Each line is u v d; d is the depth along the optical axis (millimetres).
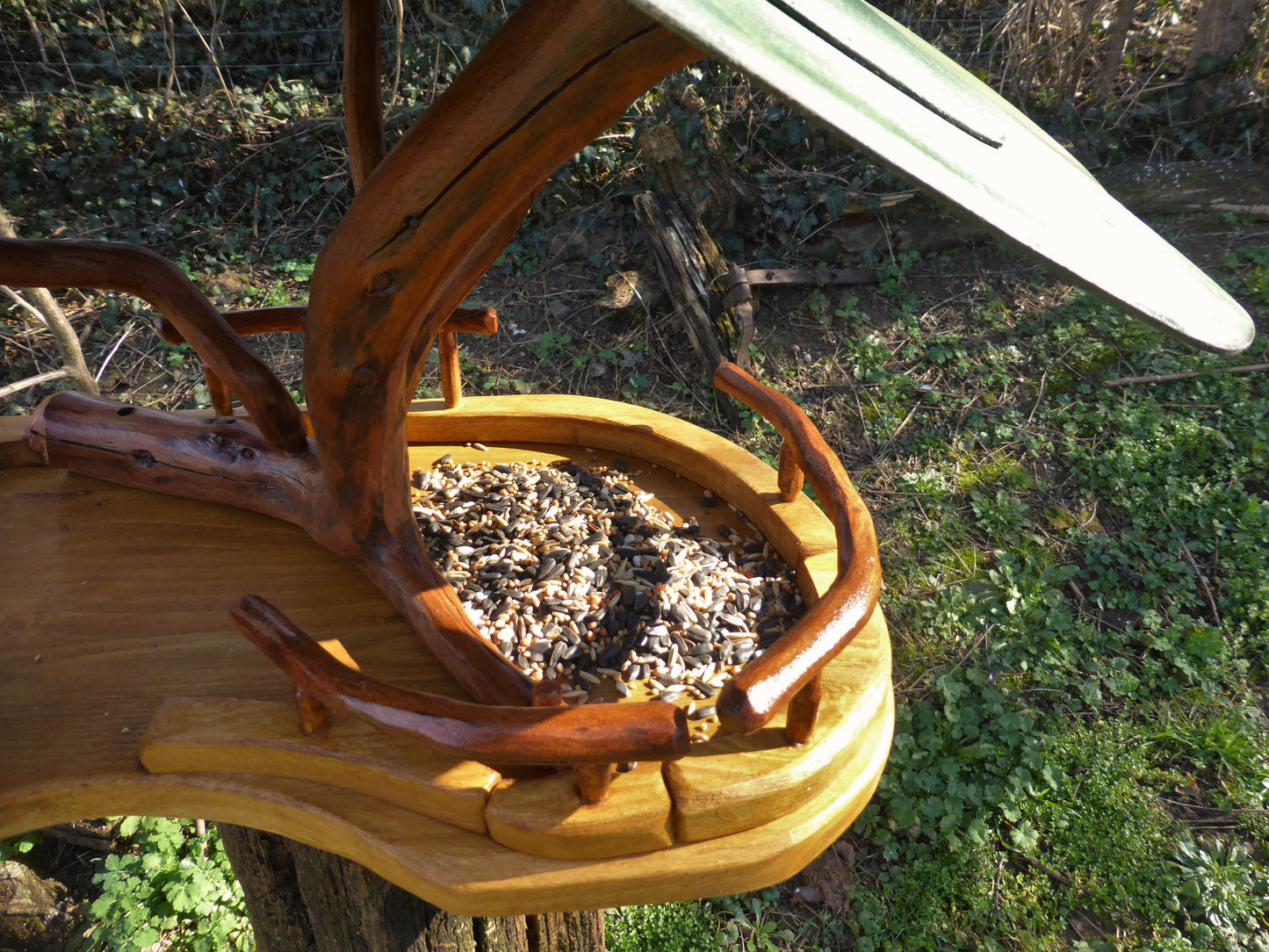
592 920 615
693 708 408
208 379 535
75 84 1635
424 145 309
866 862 950
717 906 918
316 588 476
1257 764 991
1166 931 880
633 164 1632
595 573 487
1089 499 1266
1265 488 1278
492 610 463
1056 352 1453
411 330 378
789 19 242
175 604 464
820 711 389
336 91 1749
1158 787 994
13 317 1359
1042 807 968
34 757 388
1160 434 1329
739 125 1681
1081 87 1816
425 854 354
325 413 404
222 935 895
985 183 244
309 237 1580
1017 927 891
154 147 1611
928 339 1477
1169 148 1777
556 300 1509
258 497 513
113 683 420
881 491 1266
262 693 416
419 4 1720
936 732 1017
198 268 1509
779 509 509
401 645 443
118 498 541
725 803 351
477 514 530
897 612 1124
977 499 1245
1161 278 276
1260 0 1728
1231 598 1154
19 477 555
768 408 492
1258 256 1559
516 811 350
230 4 1746
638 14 266
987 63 1800
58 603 464
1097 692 1051
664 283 1465
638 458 597
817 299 1535
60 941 910
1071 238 254
